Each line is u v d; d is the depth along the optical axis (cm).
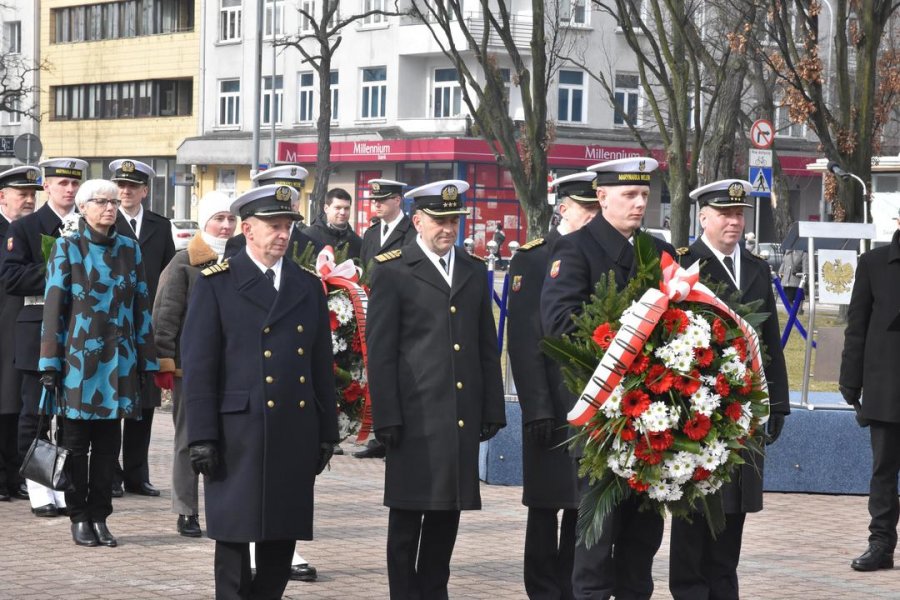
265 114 5609
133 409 889
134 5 6116
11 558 846
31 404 1012
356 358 817
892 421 863
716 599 724
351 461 1269
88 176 6384
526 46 4756
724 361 629
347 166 5294
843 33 2281
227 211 919
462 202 720
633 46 2105
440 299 713
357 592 775
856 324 881
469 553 888
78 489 885
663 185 5172
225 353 663
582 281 683
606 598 678
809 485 1155
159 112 6066
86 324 877
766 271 745
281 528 656
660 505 635
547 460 725
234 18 5703
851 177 2305
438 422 705
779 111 5309
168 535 923
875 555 875
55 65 6456
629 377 621
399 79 5112
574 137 4962
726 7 2752
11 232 1003
